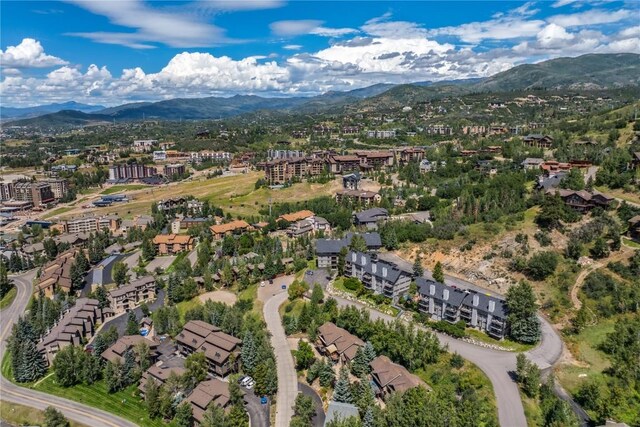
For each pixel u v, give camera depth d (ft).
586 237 529.04
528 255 530.68
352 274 562.25
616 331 403.95
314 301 493.77
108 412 407.44
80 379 452.76
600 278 469.57
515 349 412.77
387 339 408.87
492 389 359.87
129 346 467.11
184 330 482.69
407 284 520.01
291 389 394.93
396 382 360.28
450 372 383.24
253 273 618.85
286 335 476.95
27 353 467.93
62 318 560.61
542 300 472.44
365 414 330.54
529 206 647.97
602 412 322.14
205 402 374.63
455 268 558.97
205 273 624.18
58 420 384.47
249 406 380.37
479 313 444.55
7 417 416.67
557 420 312.91
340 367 414.62
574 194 590.96
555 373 378.94
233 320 476.54
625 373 362.12
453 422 295.48
